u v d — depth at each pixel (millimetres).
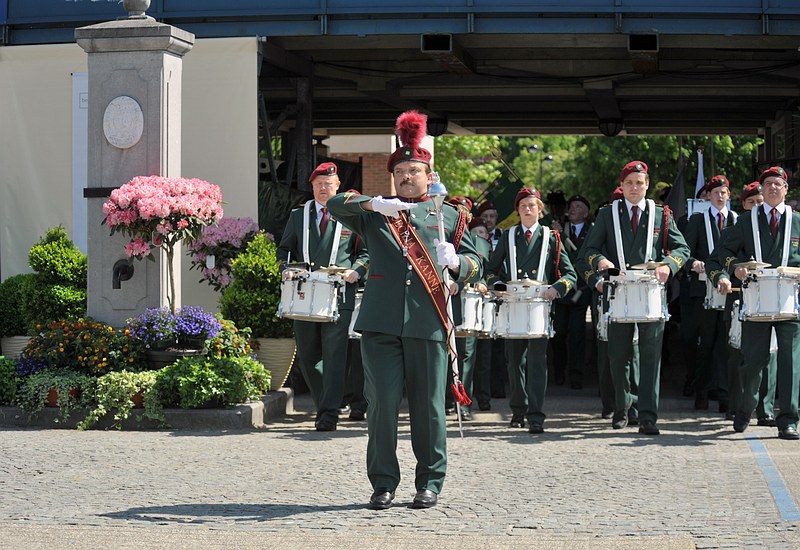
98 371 12711
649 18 16156
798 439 11594
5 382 12633
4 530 7453
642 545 6961
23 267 16703
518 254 12531
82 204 16562
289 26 16484
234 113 16328
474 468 9844
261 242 14531
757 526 7434
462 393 8227
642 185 12219
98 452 10688
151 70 13641
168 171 13703
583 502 8305
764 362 11984
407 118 8445
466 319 12336
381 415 8141
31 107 16703
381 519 7773
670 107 26250
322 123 28516
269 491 8828
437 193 8195
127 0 13844
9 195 16766
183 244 15000
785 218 12008
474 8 16125
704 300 13867
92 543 7098
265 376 13211
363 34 16453
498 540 7137
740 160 43656
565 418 13531
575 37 17812
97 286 13609
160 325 12922
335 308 12203
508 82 22703
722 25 16062
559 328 16984
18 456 10438
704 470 9648
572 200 17375
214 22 16609
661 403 15047
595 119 27781
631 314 11805
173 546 7027
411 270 8172
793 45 18141
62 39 16984
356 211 8164
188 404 12383
